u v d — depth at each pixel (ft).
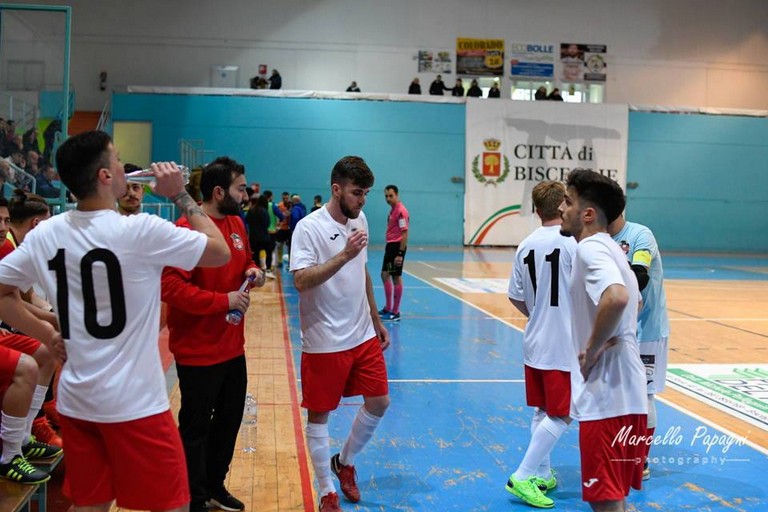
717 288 49.73
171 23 83.20
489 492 13.89
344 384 12.84
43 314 12.57
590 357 10.02
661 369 14.38
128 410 7.92
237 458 15.39
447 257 70.69
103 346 7.91
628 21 90.12
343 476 13.39
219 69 84.02
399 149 82.64
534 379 13.78
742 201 88.17
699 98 91.76
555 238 13.47
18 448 11.09
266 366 23.80
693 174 87.15
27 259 8.24
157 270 8.28
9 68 31.76
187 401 11.98
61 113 21.88
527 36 88.63
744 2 91.71
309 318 12.72
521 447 16.51
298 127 80.89
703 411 19.57
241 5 84.33
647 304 14.16
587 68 89.71
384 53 86.53
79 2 81.35
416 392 21.15
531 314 13.78
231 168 12.12
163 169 8.66
